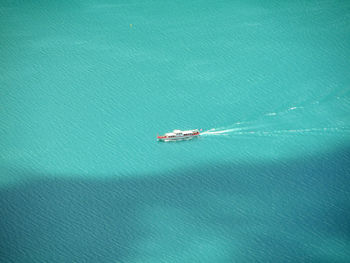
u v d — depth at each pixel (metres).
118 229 139.75
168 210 145.50
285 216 143.00
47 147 168.50
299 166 159.38
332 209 144.38
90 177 156.62
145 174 157.88
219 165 161.00
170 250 133.75
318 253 132.00
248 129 174.88
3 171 158.38
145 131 174.88
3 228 139.38
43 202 147.88
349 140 167.88
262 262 130.12
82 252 133.12
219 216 143.38
